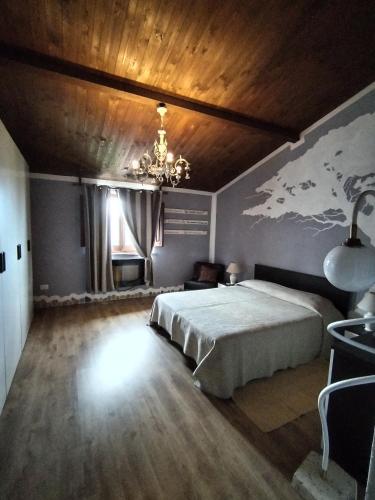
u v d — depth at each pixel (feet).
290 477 4.84
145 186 15.74
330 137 10.27
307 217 11.41
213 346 7.11
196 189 17.40
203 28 6.61
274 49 7.30
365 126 9.11
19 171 9.70
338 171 10.05
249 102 9.39
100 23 6.26
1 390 6.31
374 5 6.25
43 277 13.61
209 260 18.61
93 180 14.26
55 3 5.77
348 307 9.83
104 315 12.92
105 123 9.93
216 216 17.88
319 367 8.68
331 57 7.66
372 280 3.73
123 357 9.01
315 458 5.07
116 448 5.34
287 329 8.19
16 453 5.13
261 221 14.01
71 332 10.89
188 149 12.34
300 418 6.40
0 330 6.36
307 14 6.41
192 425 6.05
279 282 12.76
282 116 10.32
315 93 9.20
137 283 15.90
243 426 6.07
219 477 4.79
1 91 7.89
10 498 4.31
